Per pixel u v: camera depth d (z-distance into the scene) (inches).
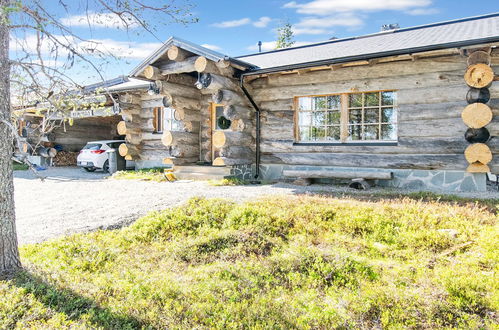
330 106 379.2
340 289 135.9
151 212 236.8
